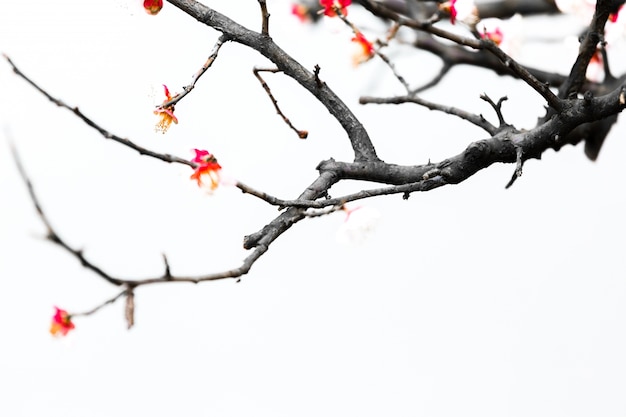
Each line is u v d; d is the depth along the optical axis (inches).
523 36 51.6
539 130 47.9
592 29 48.2
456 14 46.9
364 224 47.1
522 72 47.0
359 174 48.1
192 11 48.6
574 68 48.9
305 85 49.0
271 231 45.8
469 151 47.6
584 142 52.2
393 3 55.9
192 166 45.6
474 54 55.5
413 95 50.8
